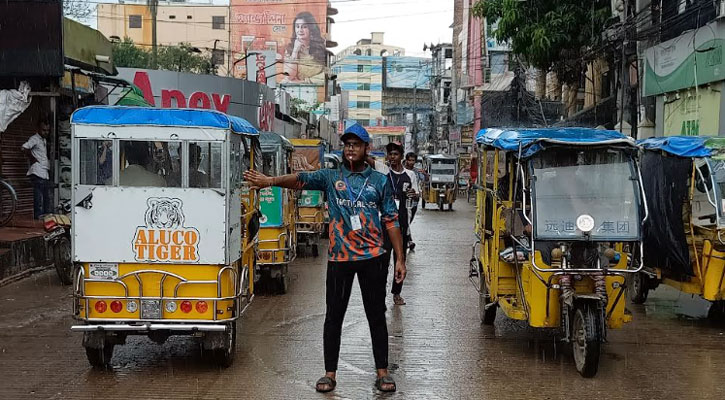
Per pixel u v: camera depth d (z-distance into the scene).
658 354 7.63
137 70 28.70
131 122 6.39
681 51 16.81
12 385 6.23
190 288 6.46
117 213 6.41
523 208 7.14
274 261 10.70
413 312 9.73
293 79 63.22
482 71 47.00
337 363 6.46
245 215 7.44
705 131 15.77
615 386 6.43
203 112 6.47
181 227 6.41
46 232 11.50
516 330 8.66
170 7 61.19
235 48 62.50
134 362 7.01
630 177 7.18
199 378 6.50
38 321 8.79
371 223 6.11
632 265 7.05
